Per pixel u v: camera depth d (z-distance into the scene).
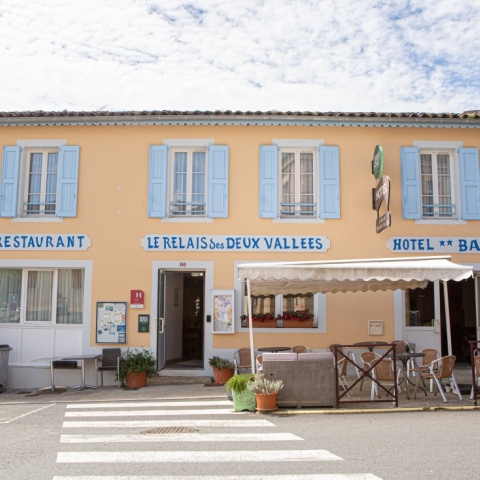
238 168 12.24
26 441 6.96
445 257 9.77
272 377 8.78
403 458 5.88
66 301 12.34
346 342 11.84
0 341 12.29
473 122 12.16
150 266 12.06
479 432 7.04
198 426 7.71
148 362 11.59
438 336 12.07
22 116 12.16
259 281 10.63
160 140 12.35
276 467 5.66
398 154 12.27
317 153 12.30
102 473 5.54
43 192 12.52
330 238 12.05
